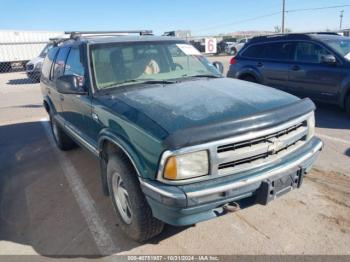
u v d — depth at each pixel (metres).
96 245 3.03
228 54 37.22
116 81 3.51
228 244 2.92
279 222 3.19
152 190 2.40
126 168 2.77
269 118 2.55
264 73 8.06
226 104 2.72
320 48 6.94
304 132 2.94
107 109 3.04
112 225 3.34
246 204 2.58
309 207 3.42
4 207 3.84
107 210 3.63
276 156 2.68
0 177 4.73
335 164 4.44
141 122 2.55
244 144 2.46
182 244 2.96
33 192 4.18
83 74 3.62
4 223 3.50
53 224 3.42
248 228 3.12
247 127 2.42
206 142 2.32
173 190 2.30
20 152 5.79
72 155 5.43
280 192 2.68
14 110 9.59
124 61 3.68
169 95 3.01
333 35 7.43
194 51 4.31
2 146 6.20
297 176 2.81
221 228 3.14
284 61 7.62
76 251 2.97
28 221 3.51
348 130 5.91
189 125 2.38
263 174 2.54
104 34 4.83
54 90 5.01
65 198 3.96
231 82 3.56
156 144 2.36
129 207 2.90
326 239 2.92
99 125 3.27
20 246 3.08
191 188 2.32
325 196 3.62
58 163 5.11
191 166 2.32
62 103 4.67
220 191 2.36
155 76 3.69
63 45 4.94
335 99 6.77
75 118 4.15
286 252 2.79
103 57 3.63
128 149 2.64
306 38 7.21
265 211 3.38
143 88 3.32
